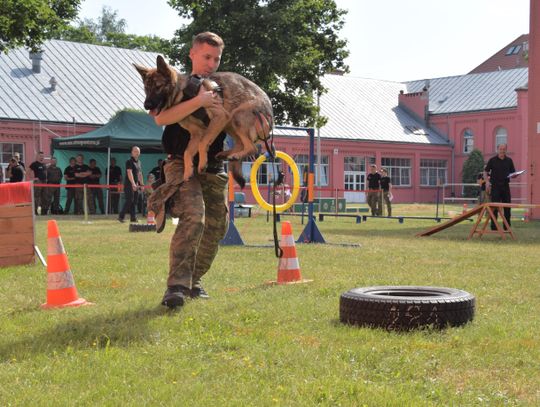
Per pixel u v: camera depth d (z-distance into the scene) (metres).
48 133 38.84
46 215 27.31
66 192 30.34
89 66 44.38
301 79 37.44
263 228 19.23
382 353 4.72
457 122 61.59
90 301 6.79
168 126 6.27
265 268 9.37
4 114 37.72
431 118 62.75
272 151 6.43
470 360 4.59
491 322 5.77
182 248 6.21
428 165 60.59
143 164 32.12
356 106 60.53
